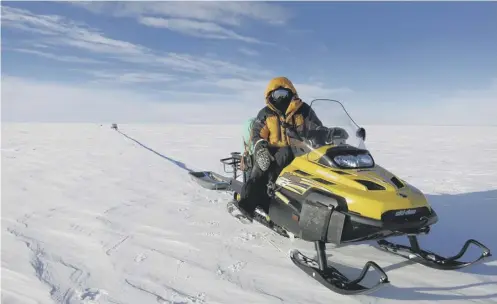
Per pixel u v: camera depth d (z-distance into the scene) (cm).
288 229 304
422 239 350
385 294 249
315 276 261
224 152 1056
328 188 271
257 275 279
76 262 305
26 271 288
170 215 435
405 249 308
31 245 342
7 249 332
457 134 2216
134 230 384
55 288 261
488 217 412
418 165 834
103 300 244
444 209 448
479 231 368
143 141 1448
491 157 976
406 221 248
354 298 244
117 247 337
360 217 246
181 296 249
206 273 283
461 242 341
